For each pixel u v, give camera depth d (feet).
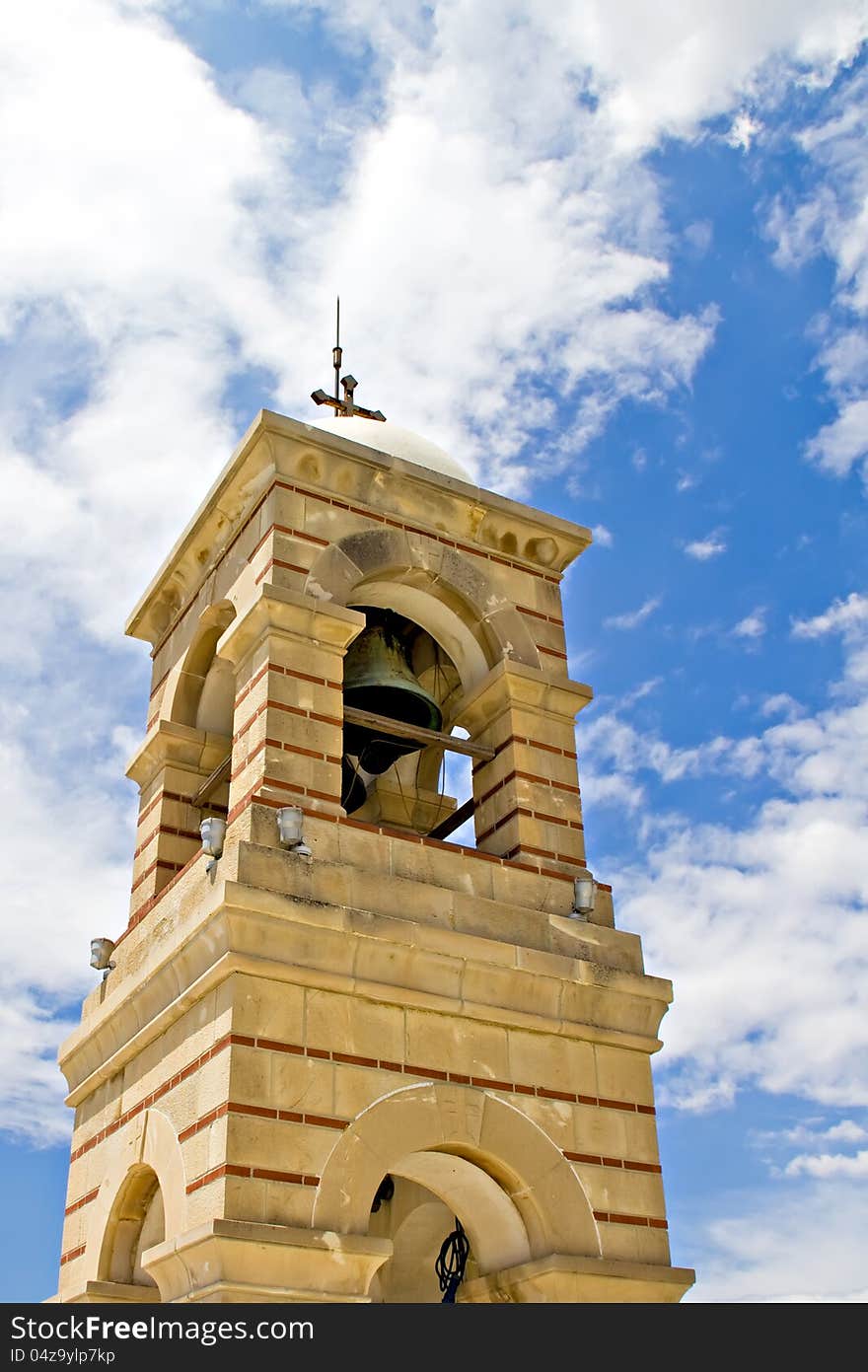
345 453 53.72
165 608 60.54
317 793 46.52
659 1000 48.73
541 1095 44.83
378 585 53.62
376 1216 53.11
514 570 57.00
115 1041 48.32
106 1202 46.19
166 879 52.60
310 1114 40.09
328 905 42.80
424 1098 42.39
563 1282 41.98
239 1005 40.52
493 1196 44.19
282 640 48.85
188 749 55.57
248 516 53.83
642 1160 45.83
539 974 46.16
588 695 55.01
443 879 47.44
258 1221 37.73
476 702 54.29
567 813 52.24
